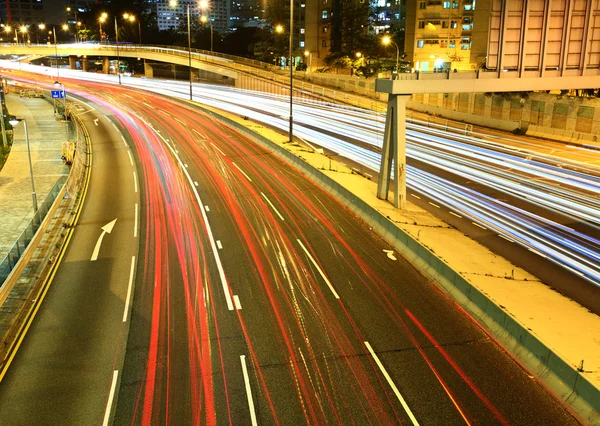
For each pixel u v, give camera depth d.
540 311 17.97
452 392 14.88
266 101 82.38
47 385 15.37
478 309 19.03
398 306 19.86
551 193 35.03
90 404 14.52
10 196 36.97
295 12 124.62
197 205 32.69
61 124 67.12
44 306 20.12
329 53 118.94
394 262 23.95
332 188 35.09
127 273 22.95
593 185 37.09
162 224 29.27
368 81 83.69
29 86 106.25
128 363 16.39
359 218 30.05
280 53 123.06
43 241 27.09
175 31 167.62
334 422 13.70
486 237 26.52
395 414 13.99
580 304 19.09
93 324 18.70
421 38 101.00
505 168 42.03
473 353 16.81
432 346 17.20
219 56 118.94
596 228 28.27
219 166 43.16
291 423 13.68
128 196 35.03
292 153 43.53
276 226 28.73
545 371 15.39
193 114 71.50
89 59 169.50
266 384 15.27
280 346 17.22
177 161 45.25
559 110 53.81
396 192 29.27
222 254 24.91
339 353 16.80
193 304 20.08
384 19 136.25
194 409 14.23
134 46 128.75
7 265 21.75
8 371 16.08
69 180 35.75
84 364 16.36
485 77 25.58
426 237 24.88
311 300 20.33
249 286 21.56
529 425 13.59
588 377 14.09
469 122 65.62
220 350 17.00
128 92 95.19
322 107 76.06
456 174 39.84
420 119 68.62
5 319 19.33
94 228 28.89
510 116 59.88
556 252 24.75
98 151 50.31
